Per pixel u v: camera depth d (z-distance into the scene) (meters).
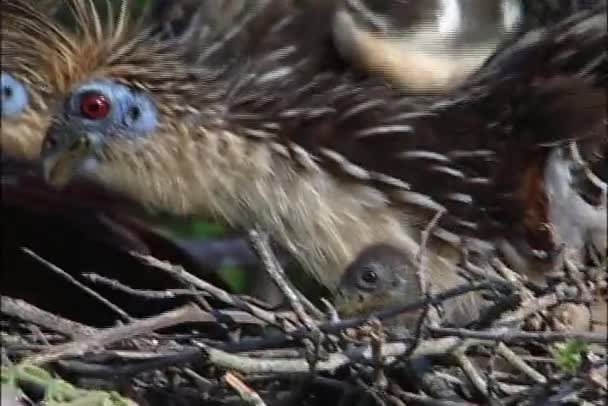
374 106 8.49
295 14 8.80
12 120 9.62
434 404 7.46
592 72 8.46
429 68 8.45
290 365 7.30
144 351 7.59
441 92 8.52
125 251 9.39
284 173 8.54
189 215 8.93
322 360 7.31
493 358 7.49
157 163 8.73
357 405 7.73
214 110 8.63
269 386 7.80
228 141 8.59
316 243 8.55
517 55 8.53
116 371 7.52
